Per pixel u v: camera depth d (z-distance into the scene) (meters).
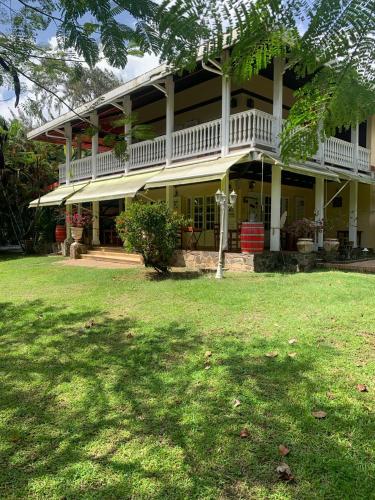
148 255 10.60
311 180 15.43
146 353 4.95
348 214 16.14
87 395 3.95
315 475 2.68
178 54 1.51
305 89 1.54
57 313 7.12
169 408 3.61
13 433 3.31
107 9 1.58
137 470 2.80
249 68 1.55
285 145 1.78
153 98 15.63
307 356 4.56
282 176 14.24
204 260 11.89
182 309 6.86
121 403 3.75
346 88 1.41
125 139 2.50
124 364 4.66
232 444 3.04
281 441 3.05
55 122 16.61
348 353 4.63
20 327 6.39
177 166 12.90
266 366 4.36
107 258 15.50
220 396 3.77
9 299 8.62
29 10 2.15
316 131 1.67
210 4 1.36
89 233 19.50
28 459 2.98
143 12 1.48
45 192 22.50
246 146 10.88
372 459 2.82
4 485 2.70
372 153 16.33
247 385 3.95
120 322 6.33
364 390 3.77
